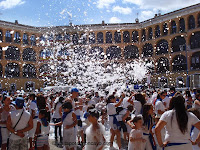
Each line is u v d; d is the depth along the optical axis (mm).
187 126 3094
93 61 19656
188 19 32375
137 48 38375
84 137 6484
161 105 5785
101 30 38125
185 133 3080
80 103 7219
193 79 30078
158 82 34344
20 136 4203
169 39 34188
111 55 38375
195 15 31453
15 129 4219
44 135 4832
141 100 5465
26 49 37594
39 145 4770
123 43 38219
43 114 4863
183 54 32875
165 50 35438
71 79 19828
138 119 4027
